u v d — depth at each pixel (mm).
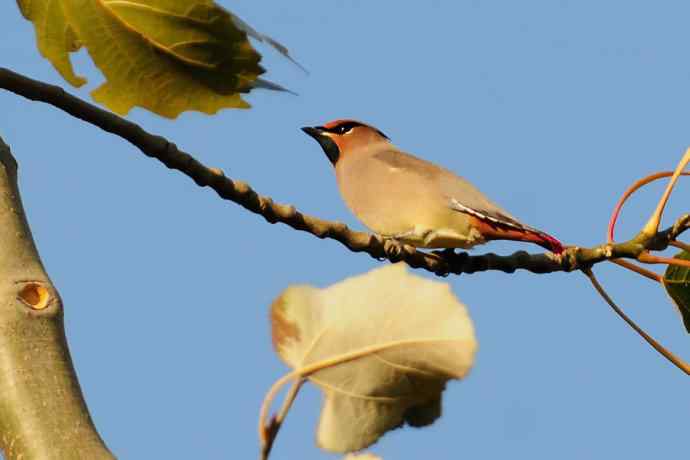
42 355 4105
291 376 3682
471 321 3695
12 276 4277
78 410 4055
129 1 5434
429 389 3689
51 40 5703
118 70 5770
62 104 6160
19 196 4684
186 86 5789
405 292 3689
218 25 5445
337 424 3689
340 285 3770
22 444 3938
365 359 3699
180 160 6691
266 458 3547
